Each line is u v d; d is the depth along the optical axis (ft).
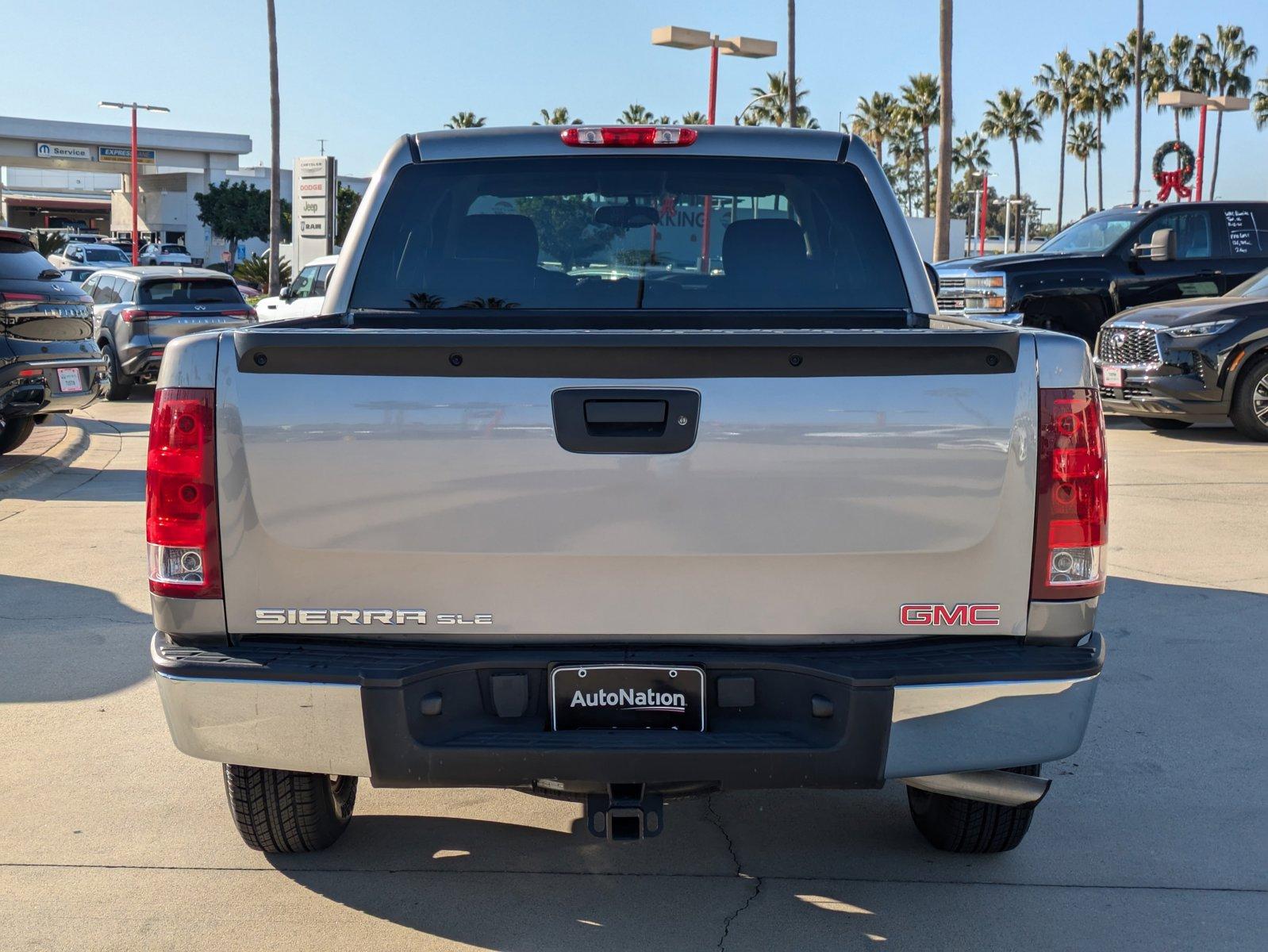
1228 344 40.34
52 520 29.89
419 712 9.30
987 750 9.37
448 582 9.39
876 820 13.33
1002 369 9.26
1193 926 10.95
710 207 13.88
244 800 11.52
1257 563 24.49
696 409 9.16
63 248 202.28
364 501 9.28
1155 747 15.23
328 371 9.21
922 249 145.38
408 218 13.78
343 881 11.82
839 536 9.27
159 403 9.43
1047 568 9.41
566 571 9.34
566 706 9.40
